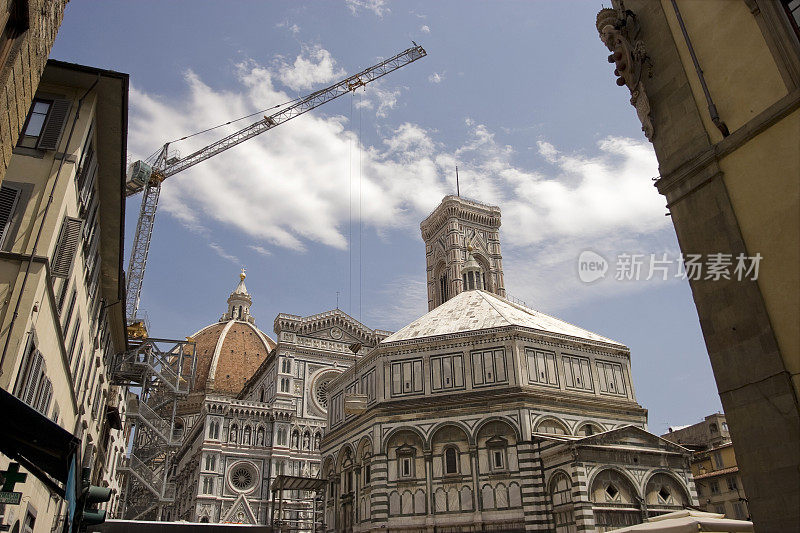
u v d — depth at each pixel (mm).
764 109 14164
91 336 36938
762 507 12594
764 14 14359
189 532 44875
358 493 54750
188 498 98500
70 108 24953
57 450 15055
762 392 13109
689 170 15617
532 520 45562
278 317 110000
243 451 97125
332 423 64812
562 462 45125
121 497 87750
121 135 27750
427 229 155750
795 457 12227
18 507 22375
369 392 57531
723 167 14977
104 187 30672
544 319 63156
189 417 154125
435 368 54719
